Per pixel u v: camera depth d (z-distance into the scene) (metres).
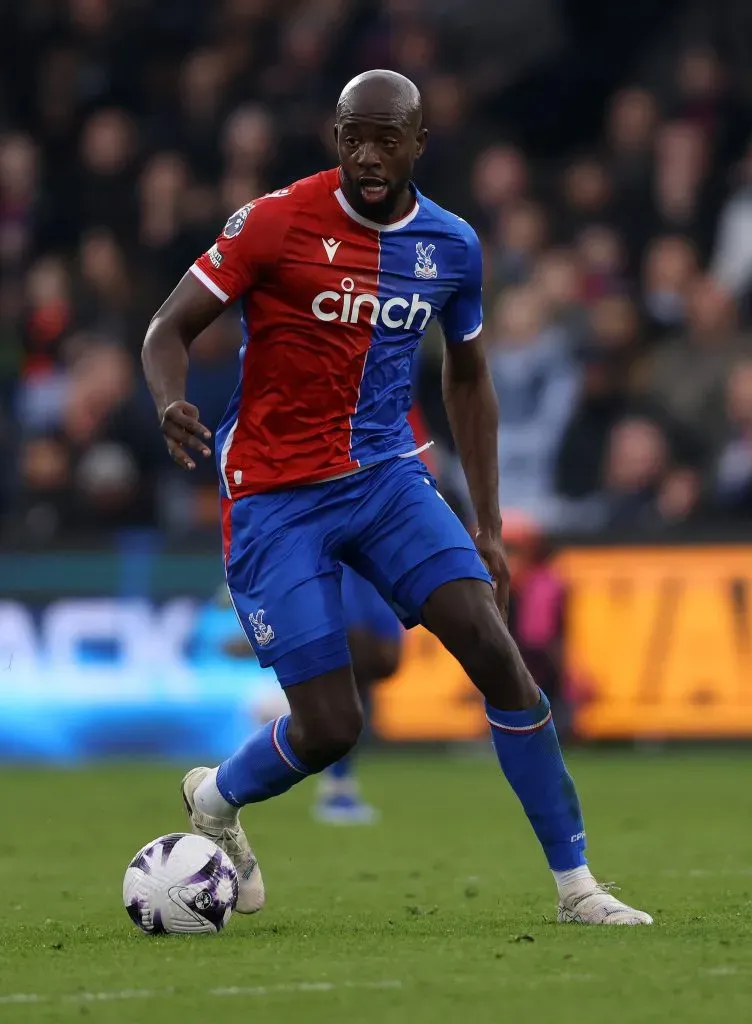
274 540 19.92
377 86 19.36
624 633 50.78
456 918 20.75
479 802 40.03
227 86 65.69
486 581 19.70
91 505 53.16
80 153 67.56
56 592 51.75
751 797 40.09
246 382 20.23
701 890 23.80
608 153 67.69
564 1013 14.21
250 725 51.00
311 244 19.78
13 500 55.31
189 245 61.38
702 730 50.50
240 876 20.92
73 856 30.02
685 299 59.25
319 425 20.02
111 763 50.44
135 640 51.44
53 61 68.75
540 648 50.53
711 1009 14.34
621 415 55.28
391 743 51.09
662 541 50.84
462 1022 13.88
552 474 54.62
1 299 62.41
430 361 52.59
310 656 19.70
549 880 25.67
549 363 54.94
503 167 61.53
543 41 70.81
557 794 19.81
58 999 14.99
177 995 15.12
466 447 21.38
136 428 54.69
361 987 15.42
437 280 20.34
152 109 68.50
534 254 59.50
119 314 59.59
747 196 61.72
